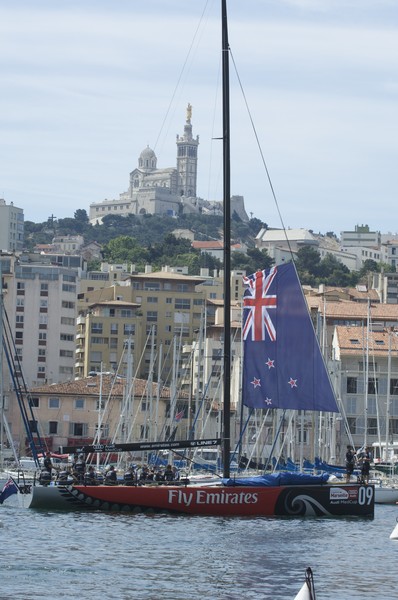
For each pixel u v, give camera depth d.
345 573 73.62
